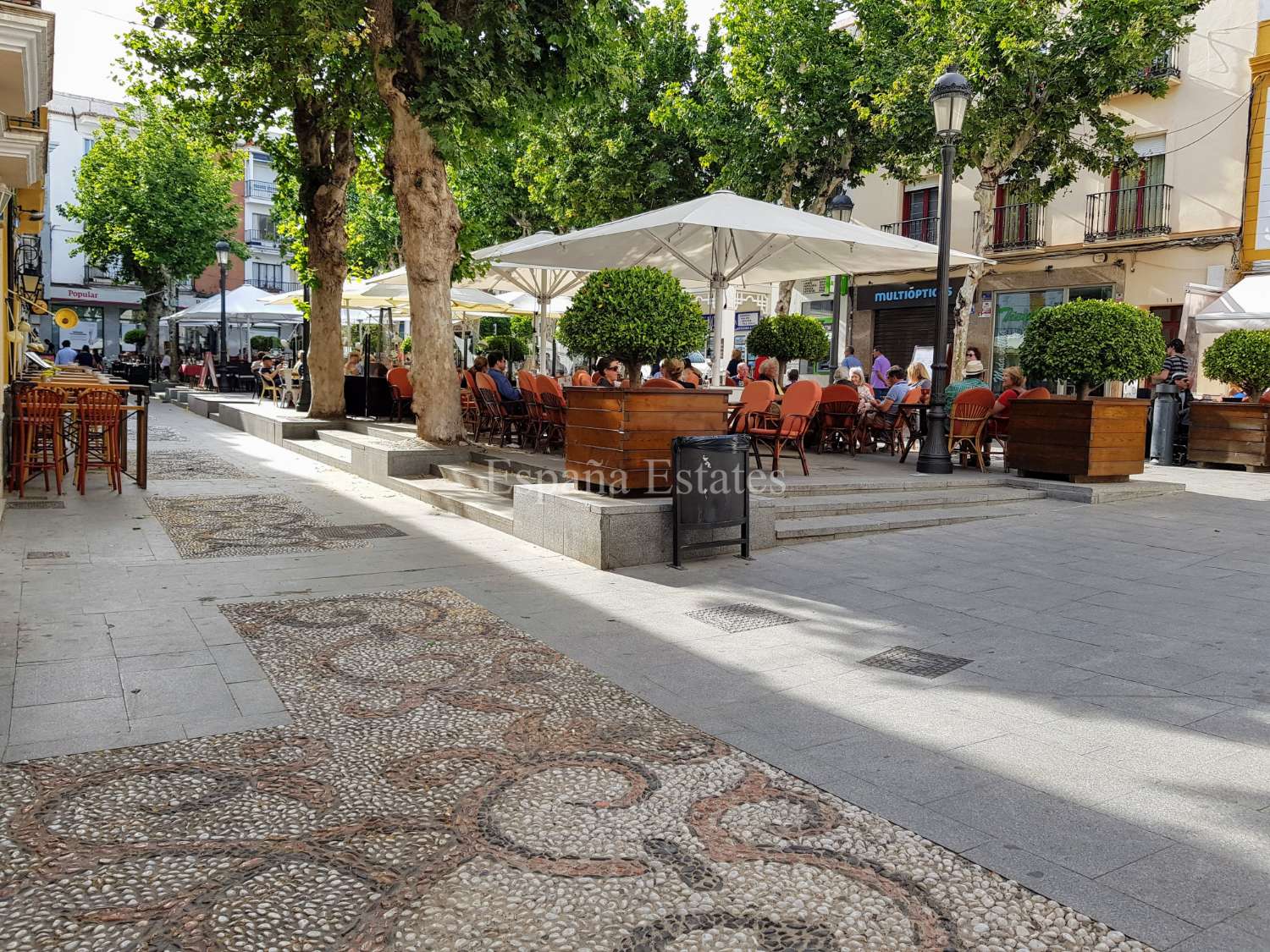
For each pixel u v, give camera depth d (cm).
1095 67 1605
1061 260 2191
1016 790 316
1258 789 317
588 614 542
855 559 698
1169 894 250
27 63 561
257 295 2741
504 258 1220
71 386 956
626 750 349
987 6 1586
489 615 535
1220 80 1903
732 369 1772
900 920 238
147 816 288
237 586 587
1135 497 970
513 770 329
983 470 1073
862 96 1820
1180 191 1978
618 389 689
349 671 433
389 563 669
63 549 679
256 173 5191
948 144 1046
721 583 624
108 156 3484
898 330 2583
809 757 344
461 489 956
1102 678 438
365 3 996
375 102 1178
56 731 353
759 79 1830
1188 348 1744
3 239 893
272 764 329
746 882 255
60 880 251
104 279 4606
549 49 1102
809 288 2781
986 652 480
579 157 2077
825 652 476
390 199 2588
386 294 1838
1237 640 500
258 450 1455
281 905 241
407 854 269
